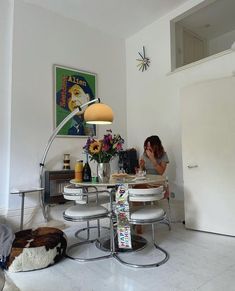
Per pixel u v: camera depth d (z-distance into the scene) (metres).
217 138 3.06
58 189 3.46
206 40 4.72
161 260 2.32
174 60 3.92
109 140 2.71
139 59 4.39
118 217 2.34
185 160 3.34
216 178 3.07
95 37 4.20
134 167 4.12
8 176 3.19
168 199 3.62
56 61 3.69
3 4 3.31
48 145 3.29
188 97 3.32
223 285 1.87
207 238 2.93
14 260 2.16
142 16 3.97
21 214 3.10
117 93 4.46
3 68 3.26
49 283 1.97
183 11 3.70
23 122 3.32
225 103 3.02
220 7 3.76
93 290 1.86
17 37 3.32
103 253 2.54
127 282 1.96
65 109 3.72
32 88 3.42
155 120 4.11
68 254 2.52
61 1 3.50
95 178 2.72
